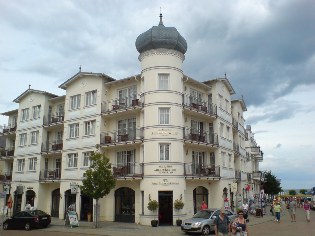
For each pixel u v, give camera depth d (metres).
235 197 37.53
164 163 28.89
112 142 32.06
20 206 40.03
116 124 33.50
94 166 26.67
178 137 29.70
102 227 26.58
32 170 39.19
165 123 29.83
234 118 43.72
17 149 42.06
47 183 38.03
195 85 34.56
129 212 30.69
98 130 33.19
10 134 44.81
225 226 12.73
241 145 46.19
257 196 52.97
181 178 29.12
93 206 31.84
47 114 39.94
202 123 35.09
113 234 22.00
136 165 30.72
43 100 40.09
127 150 32.22
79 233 23.06
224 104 37.81
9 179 43.09
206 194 33.72
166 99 29.95
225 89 38.56
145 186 28.92
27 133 41.19
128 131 32.53
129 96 32.81
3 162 47.44
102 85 34.00
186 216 29.62
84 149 33.91
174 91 30.36
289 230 23.12
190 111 31.92
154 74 30.52
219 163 34.31
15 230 26.14
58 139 39.25
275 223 29.06
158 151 29.14
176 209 28.17
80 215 32.84
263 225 27.22
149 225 27.75
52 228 26.48
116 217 31.31
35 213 26.80
